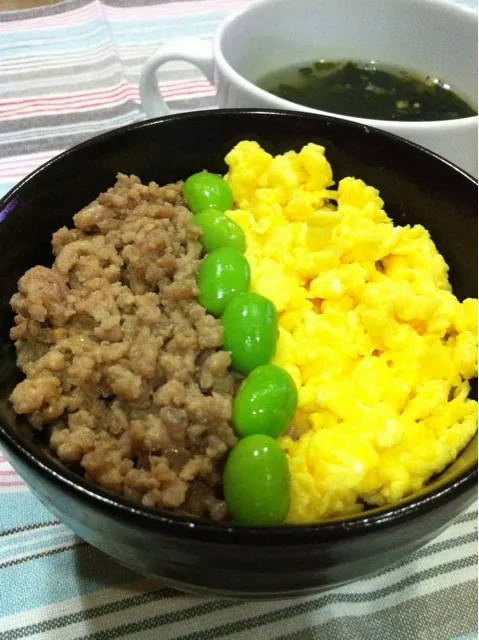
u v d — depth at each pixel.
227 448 0.14
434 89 0.24
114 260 0.17
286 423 0.14
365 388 0.16
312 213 0.18
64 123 0.27
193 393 0.14
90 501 0.11
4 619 0.15
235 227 0.18
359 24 0.24
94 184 0.18
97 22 0.32
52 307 0.15
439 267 0.18
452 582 0.16
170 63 0.29
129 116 0.27
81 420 0.14
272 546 0.11
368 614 0.15
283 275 0.17
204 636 0.15
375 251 0.17
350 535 0.11
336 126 0.19
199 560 0.11
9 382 0.15
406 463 0.15
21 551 0.16
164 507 0.13
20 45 0.30
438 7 0.23
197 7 0.33
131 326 0.15
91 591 0.15
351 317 0.16
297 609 0.15
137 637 0.14
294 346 0.16
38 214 0.17
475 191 0.17
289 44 0.24
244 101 0.20
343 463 0.14
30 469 0.12
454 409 0.16
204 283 0.16
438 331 0.17
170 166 0.19
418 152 0.18
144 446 0.14
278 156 0.19
